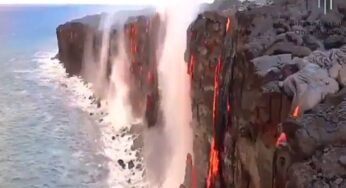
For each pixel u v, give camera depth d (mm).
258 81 19734
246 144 20875
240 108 21906
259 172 19203
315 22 23609
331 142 15836
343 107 16828
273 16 24328
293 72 19469
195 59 31812
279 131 17469
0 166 51156
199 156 30812
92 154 54562
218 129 26484
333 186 14305
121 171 48812
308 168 15289
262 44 22000
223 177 25859
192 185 32000
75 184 46062
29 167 51000
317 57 19578
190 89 33969
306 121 16578
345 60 18828
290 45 21531
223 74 25922
